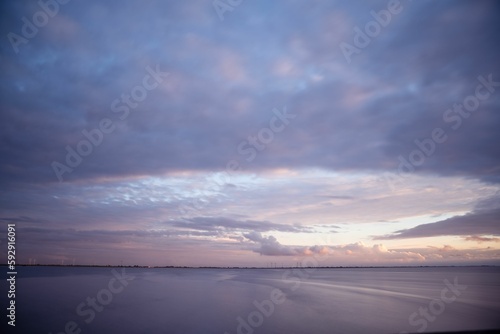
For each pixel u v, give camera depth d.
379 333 14.03
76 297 25.97
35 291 30.08
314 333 14.04
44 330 14.38
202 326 15.13
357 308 21.48
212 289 34.94
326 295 30.27
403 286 43.50
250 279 58.88
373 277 74.88
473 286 43.44
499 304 23.91
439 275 87.69
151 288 35.09
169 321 16.11
